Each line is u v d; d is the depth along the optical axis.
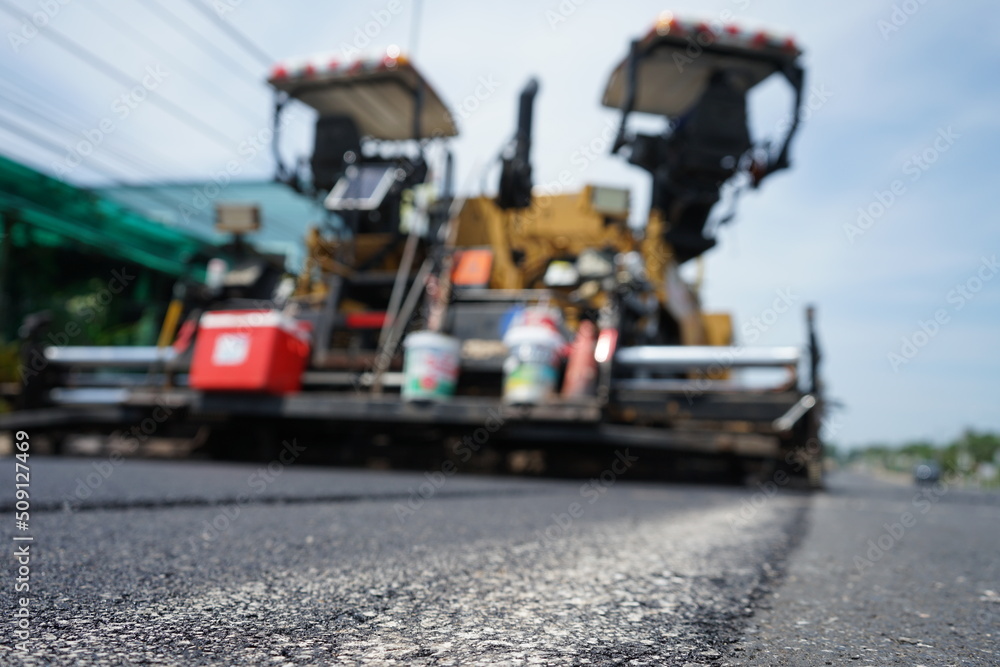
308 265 7.21
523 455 5.55
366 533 1.59
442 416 5.39
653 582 1.13
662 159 7.50
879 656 0.74
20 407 6.67
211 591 0.92
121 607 0.81
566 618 0.85
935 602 1.08
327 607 0.86
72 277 22.02
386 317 6.38
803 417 5.20
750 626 0.86
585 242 7.35
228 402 5.91
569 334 5.89
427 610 0.87
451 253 6.42
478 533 1.69
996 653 0.78
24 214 18.27
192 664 0.60
